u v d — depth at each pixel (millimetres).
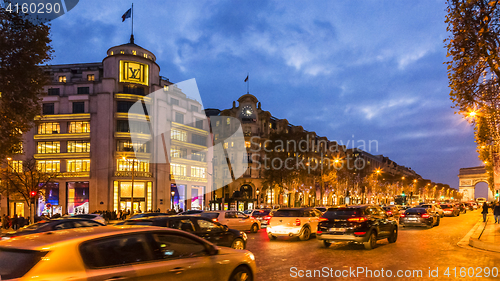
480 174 153250
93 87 53062
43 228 15008
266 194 66062
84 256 4238
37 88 15078
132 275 4473
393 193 115125
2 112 14445
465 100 12359
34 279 3809
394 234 15469
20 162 49500
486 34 10805
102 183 49594
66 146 51344
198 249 5609
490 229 21188
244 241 12312
